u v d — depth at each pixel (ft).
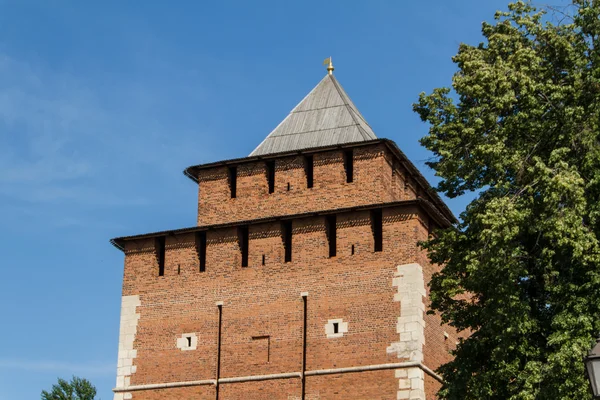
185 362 147.33
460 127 124.26
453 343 149.79
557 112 116.88
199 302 149.59
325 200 150.71
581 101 116.98
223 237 151.43
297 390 139.03
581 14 120.26
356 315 139.74
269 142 163.02
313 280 143.95
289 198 152.87
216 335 146.92
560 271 114.01
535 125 118.52
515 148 118.32
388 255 140.87
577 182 107.04
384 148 150.61
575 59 119.96
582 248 106.22
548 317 114.32
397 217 142.31
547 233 108.06
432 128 127.03
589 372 60.29
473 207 120.57
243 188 156.15
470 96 122.31
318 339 140.77
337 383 137.49
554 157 111.96
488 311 114.21
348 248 143.54
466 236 122.11
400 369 134.92
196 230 152.56
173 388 146.61
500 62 119.55
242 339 145.07
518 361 111.96
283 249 147.74
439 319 145.07
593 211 110.83
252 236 149.79
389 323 137.59
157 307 152.15
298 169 153.79
